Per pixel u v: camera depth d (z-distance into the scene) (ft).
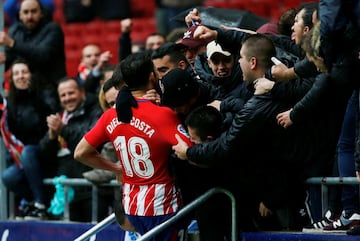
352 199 57.82
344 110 58.34
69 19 138.21
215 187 56.39
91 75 80.64
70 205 73.56
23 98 78.33
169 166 55.93
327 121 58.13
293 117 54.34
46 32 82.48
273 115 55.16
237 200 57.26
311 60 53.06
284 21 62.64
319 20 52.11
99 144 57.52
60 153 74.74
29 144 78.28
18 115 78.02
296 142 57.21
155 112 55.57
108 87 66.54
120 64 56.95
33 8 82.28
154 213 55.47
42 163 76.13
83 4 137.28
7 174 77.10
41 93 78.28
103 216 70.90
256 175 56.70
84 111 73.56
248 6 131.34
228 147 54.39
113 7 135.85
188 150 54.75
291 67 56.39
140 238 54.70
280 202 57.72
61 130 73.67
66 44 136.56
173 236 56.29
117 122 56.24
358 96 54.24
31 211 76.48
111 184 69.46
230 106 57.72
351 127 57.06
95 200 70.54
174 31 79.15
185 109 56.75
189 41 61.67
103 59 80.33
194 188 57.21
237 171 56.59
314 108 53.93
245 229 58.70
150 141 55.31
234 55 59.21
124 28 76.38
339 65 52.80
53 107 78.23
